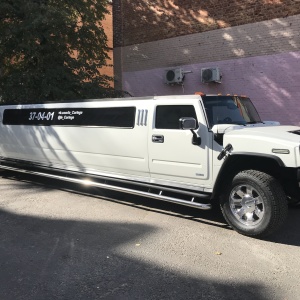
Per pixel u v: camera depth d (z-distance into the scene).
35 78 12.09
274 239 5.18
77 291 3.75
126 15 14.66
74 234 5.44
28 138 8.76
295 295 3.66
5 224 5.94
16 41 11.95
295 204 6.14
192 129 5.72
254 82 11.36
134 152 6.63
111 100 7.10
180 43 13.05
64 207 6.90
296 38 10.46
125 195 7.78
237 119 6.20
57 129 8.01
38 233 5.50
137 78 14.47
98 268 4.28
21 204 7.14
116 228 5.69
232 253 4.71
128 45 14.67
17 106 9.14
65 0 12.64
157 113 6.32
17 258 4.59
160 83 13.73
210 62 12.30
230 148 5.36
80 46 13.69
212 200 6.03
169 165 6.16
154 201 7.28
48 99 12.36
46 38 12.03
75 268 4.29
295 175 4.96
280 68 10.82
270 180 5.03
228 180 5.61
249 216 5.25
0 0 11.82
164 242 5.09
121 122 6.83
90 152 7.41
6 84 12.35
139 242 5.09
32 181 9.34
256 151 5.12
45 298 3.62
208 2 12.22
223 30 11.92
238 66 11.66
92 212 6.56
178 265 4.36
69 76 12.44
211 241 5.12
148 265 4.36
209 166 5.66
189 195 5.88
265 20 11.00
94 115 7.33
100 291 3.75
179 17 13.02
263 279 4.00
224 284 3.89
